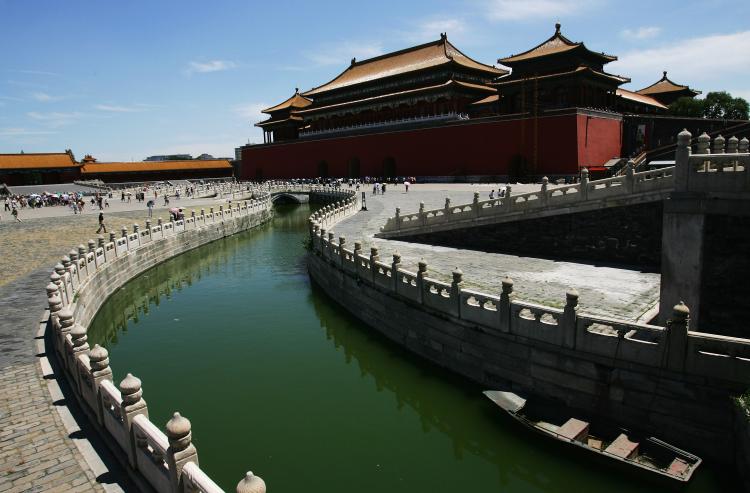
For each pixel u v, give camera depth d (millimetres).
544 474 12578
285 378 18250
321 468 13078
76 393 11781
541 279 20281
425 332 18062
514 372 14773
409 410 16234
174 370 18906
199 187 78812
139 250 32094
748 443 10117
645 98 76312
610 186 22594
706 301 13938
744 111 73688
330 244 26469
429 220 29594
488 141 63094
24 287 22094
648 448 11758
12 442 9945
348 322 22906
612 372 12633
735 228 13258
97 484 8672
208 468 12953
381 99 76625
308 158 91625
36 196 64312
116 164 100125
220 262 37344
